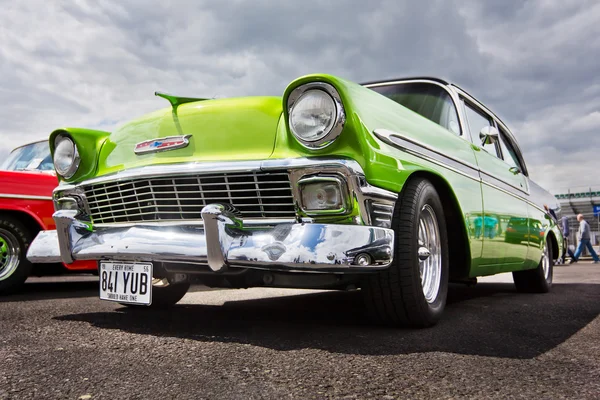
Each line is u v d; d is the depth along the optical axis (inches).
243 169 87.3
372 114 88.7
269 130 91.0
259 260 81.3
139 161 101.8
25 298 151.6
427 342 84.4
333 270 79.9
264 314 113.9
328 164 81.9
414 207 92.4
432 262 102.7
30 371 64.4
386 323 96.7
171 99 100.2
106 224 105.3
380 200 84.4
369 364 69.8
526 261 163.5
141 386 59.0
